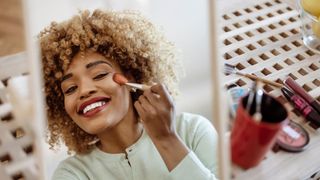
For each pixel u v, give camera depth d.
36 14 0.86
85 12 0.89
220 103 0.47
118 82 0.80
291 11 0.98
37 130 0.48
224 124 0.48
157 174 0.80
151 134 0.79
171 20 0.97
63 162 0.87
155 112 0.76
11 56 0.83
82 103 0.79
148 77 0.92
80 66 0.81
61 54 0.82
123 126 0.83
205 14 0.95
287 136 0.72
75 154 0.89
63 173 0.84
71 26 0.85
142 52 0.89
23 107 0.48
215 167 0.81
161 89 0.77
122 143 0.85
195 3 0.95
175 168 0.78
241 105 0.52
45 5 0.88
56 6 0.90
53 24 0.87
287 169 0.68
